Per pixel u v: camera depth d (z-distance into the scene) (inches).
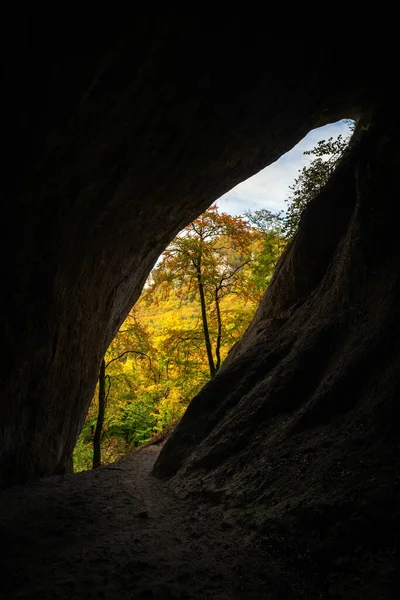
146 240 408.5
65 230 274.4
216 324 675.4
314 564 135.7
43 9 171.8
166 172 301.9
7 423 276.8
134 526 204.4
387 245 247.9
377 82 286.5
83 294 344.8
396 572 113.3
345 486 155.2
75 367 376.5
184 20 197.5
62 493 272.1
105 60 198.7
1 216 226.5
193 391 655.1
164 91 231.8
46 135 213.8
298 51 243.4
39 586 135.7
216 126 277.0
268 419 254.7
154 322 814.5
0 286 242.8
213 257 621.0
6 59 180.5
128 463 423.5
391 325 207.5
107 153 252.7
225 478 233.3
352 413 197.3
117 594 130.7
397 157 238.4
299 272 396.8
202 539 178.2
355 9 224.4
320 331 271.3
